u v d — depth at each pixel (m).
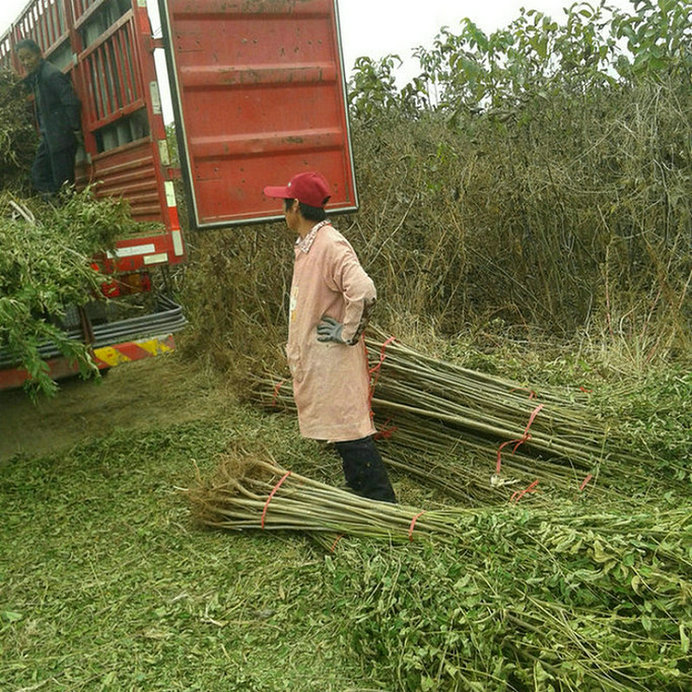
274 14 4.99
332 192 5.39
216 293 6.60
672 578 2.49
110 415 5.82
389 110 8.16
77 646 2.99
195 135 4.91
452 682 2.41
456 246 6.67
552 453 3.98
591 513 3.14
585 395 4.28
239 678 2.72
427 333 5.89
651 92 6.17
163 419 5.64
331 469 4.49
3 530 4.02
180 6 4.74
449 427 4.29
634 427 3.88
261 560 3.53
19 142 7.26
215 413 5.65
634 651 2.33
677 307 5.46
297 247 3.76
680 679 2.22
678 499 3.49
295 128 5.19
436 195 6.91
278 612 3.12
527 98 6.77
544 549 2.80
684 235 5.83
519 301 6.68
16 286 4.23
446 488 4.08
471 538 3.01
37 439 5.43
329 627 2.99
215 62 4.89
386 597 2.81
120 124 5.96
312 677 2.71
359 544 3.27
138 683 2.73
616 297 5.94
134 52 5.26
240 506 3.77
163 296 6.00
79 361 4.46
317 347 3.67
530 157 6.56
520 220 6.57
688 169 5.88
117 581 3.45
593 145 6.43
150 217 5.72
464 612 2.55
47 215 5.27
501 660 2.36
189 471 4.62
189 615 3.14
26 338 4.28
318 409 3.73
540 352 5.93
